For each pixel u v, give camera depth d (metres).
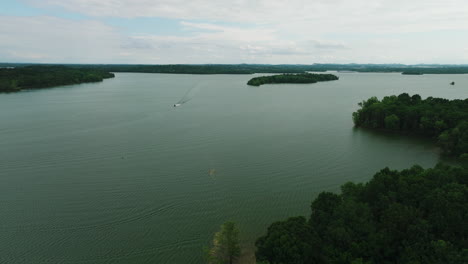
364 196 50.66
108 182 72.50
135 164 82.94
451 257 35.31
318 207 48.78
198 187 70.06
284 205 62.12
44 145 97.75
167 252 48.97
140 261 47.16
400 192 49.28
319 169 79.31
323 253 39.75
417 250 38.06
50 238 52.66
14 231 54.47
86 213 59.91
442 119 103.44
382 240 40.00
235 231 45.44
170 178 74.50
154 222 56.94
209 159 86.44
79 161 84.81
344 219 43.78
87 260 47.56
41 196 66.12
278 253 37.88
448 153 88.94
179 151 92.94
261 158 87.00
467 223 40.28
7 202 63.62
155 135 109.75
